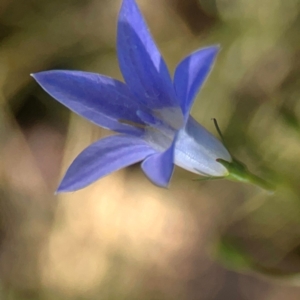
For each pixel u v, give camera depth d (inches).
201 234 10.5
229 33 10.4
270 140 10.2
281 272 9.3
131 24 8.5
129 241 10.9
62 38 10.8
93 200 11.0
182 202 10.6
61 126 10.9
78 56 10.8
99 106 8.7
